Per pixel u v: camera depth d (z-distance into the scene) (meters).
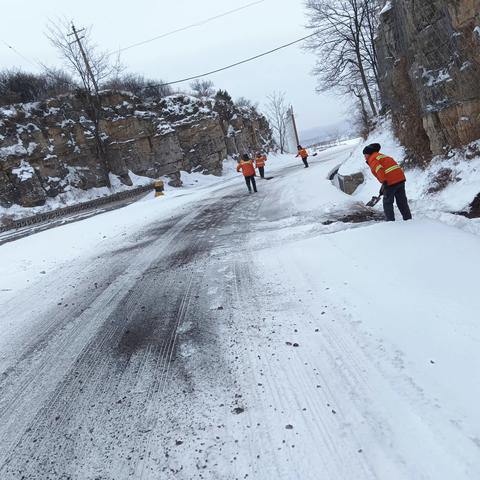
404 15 11.16
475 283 4.30
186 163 31.91
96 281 7.22
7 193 19.59
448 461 2.40
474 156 8.86
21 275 8.58
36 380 4.22
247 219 10.56
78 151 23.38
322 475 2.50
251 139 48.09
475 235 5.79
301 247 6.87
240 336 4.33
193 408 3.34
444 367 3.18
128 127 26.70
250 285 5.70
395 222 7.04
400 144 13.30
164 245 9.14
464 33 8.90
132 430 3.21
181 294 5.87
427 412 2.78
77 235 12.28
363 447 2.64
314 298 4.87
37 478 2.89
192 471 2.71
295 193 13.23
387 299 4.43
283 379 3.49
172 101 32.53
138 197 24.02
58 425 3.44
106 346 4.70
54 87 25.78
